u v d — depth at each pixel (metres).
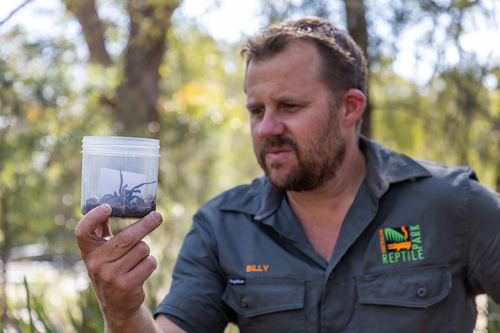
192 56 6.78
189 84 6.55
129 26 6.05
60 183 5.35
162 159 6.18
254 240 1.65
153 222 1.10
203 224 1.74
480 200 1.52
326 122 1.54
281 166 1.54
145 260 1.15
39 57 4.87
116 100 5.89
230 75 7.74
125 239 1.09
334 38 1.66
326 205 1.62
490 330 1.98
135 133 5.58
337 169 1.58
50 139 4.91
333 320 1.49
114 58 6.12
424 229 1.53
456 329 1.48
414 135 4.84
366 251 1.54
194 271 1.65
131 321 1.22
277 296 1.54
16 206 5.22
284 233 1.60
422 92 4.38
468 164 4.10
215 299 1.62
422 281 1.48
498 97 4.19
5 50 4.79
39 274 5.03
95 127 5.19
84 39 5.92
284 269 1.57
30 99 4.76
